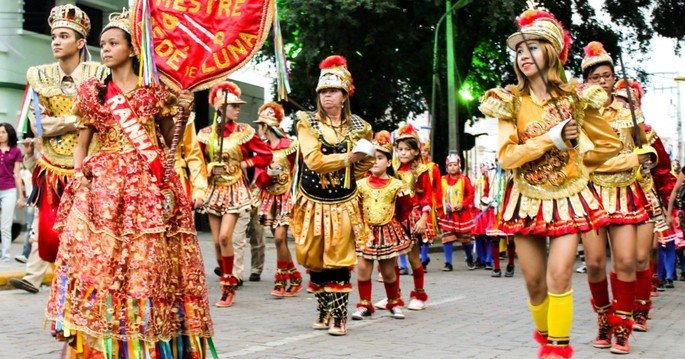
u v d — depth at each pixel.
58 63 6.68
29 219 12.67
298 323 7.91
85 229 4.58
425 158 13.61
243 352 6.24
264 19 4.90
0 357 5.88
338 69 7.13
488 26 22.78
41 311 8.16
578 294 10.59
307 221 7.16
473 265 15.30
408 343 6.78
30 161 12.95
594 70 7.09
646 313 7.63
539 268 5.23
